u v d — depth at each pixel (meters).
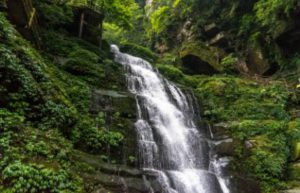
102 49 21.34
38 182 7.64
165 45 32.31
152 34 34.22
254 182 13.47
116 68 17.02
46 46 15.66
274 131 15.82
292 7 20.22
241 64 25.44
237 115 17.94
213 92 19.67
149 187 10.02
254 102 18.69
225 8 26.80
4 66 9.21
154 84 17.59
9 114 8.77
